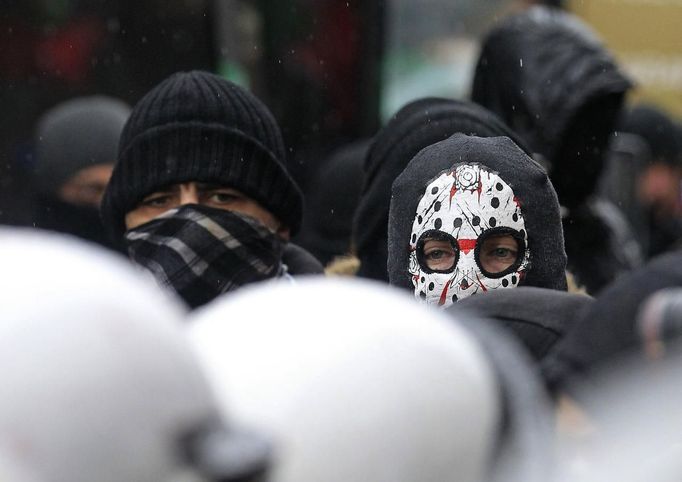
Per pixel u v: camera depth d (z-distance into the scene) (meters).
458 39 19.31
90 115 14.74
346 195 13.97
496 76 13.66
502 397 4.15
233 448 3.37
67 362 3.26
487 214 7.88
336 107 18.86
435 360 3.94
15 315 3.27
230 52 18.09
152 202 8.90
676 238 18.94
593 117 13.17
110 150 14.56
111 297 3.35
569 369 5.07
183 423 3.36
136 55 17.98
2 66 17.89
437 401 3.90
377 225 9.91
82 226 14.61
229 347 3.95
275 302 4.05
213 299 8.63
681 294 4.92
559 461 4.60
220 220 8.63
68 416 3.25
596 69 13.19
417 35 19.28
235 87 9.01
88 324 3.29
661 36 20.66
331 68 18.83
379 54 18.94
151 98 8.95
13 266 3.33
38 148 14.89
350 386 3.87
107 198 9.12
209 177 8.70
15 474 3.22
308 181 18.64
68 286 3.33
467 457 3.96
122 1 17.95
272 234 8.80
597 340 5.04
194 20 17.97
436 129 9.67
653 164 18.73
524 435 4.14
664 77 20.75
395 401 3.88
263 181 8.84
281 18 18.52
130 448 3.29
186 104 8.81
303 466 3.84
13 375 3.24
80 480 3.25
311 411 3.86
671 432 4.51
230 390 3.89
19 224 17.91
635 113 18.91
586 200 13.24
